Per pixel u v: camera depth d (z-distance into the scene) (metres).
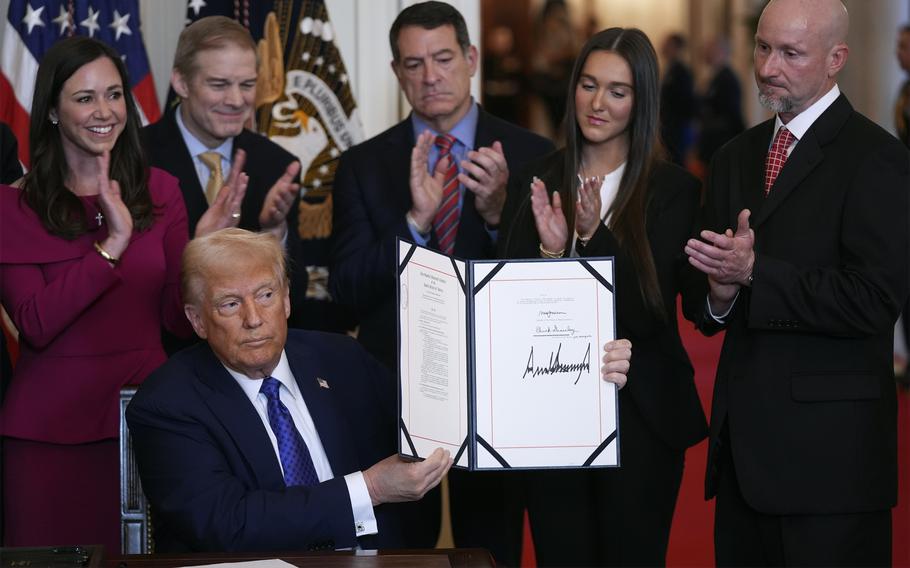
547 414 2.55
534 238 3.24
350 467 2.62
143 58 4.44
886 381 2.82
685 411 3.13
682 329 7.47
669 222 3.14
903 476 4.96
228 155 3.86
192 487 2.45
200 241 2.52
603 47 3.13
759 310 2.72
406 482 2.40
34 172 3.22
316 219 4.51
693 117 10.44
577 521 3.11
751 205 2.89
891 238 2.68
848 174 2.74
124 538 2.71
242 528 2.40
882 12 9.47
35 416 3.15
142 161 3.34
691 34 11.03
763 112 10.77
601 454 2.55
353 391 2.76
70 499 3.18
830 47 2.75
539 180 3.15
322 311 4.45
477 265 2.57
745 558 2.93
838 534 2.77
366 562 2.07
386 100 5.04
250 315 2.47
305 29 4.56
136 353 3.25
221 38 3.67
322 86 4.56
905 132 6.71
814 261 2.77
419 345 2.41
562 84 10.88
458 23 3.68
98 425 3.19
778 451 2.78
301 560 2.09
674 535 4.41
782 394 2.79
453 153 3.74
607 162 3.23
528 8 10.95
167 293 3.35
